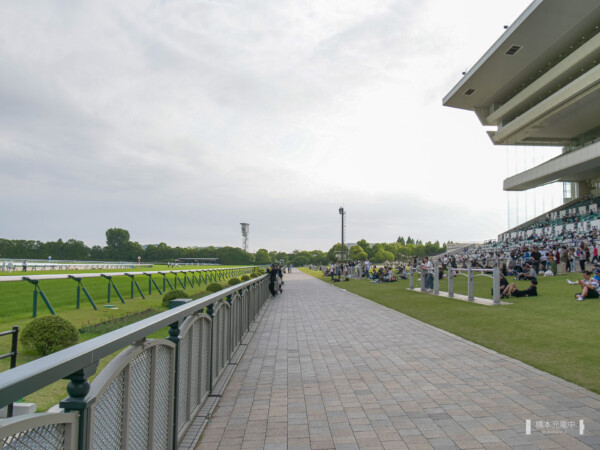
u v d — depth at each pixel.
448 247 93.25
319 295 21.72
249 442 3.88
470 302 14.62
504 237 63.31
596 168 50.69
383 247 128.62
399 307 14.41
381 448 3.69
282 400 5.09
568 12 34.31
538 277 21.98
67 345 7.29
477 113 55.25
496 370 6.13
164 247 146.88
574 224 43.97
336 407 4.80
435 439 3.86
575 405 4.64
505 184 60.00
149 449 2.92
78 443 1.90
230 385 5.75
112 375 2.22
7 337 8.88
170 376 3.50
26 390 1.43
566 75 40.22
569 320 9.88
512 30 37.06
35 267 47.25
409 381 5.75
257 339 9.27
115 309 14.73
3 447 1.40
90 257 133.12
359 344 8.42
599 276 13.47
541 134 52.72
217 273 41.88
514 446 3.67
